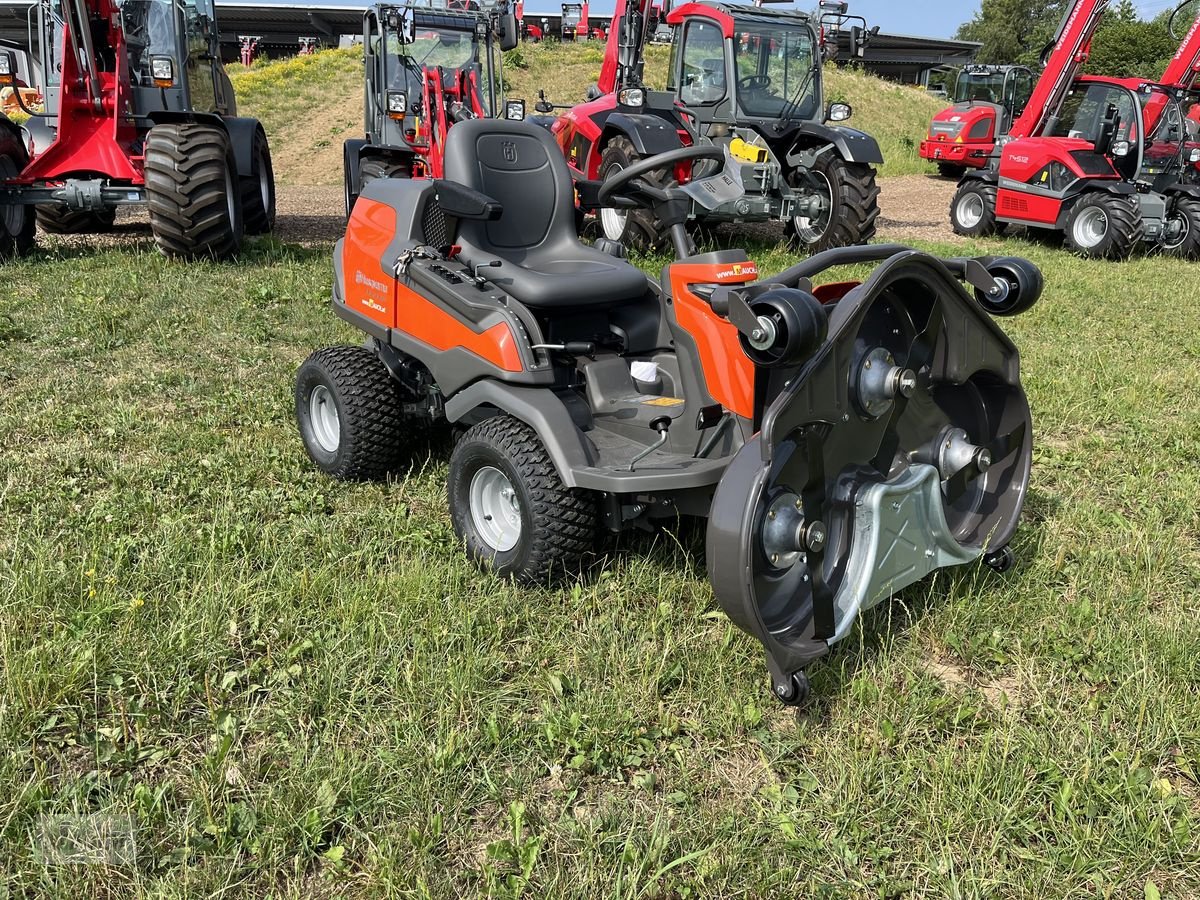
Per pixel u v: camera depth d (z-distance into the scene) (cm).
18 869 205
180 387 516
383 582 312
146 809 221
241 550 340
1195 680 278
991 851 218
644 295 375
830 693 273
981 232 1280
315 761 235
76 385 509
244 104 2434
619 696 265
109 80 794
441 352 354
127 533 353
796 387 242
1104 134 1130
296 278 756
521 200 387
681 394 351
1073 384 560
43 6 823
